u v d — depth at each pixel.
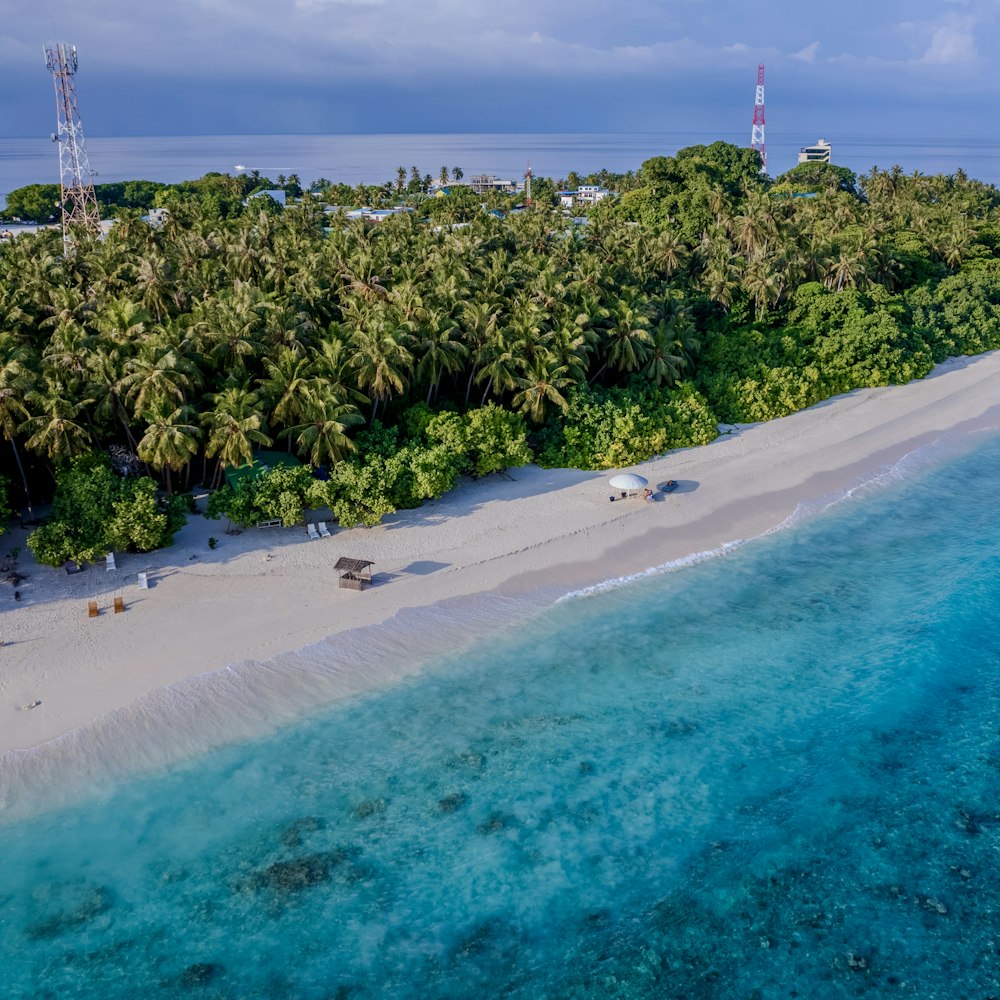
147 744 38.44
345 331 64.69
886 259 110.06
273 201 182.00
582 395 68.62
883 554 56.59
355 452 57.69
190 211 129.75
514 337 68.25
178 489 59.91
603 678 44.16
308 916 31.30
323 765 38.03
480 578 51.84
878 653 46.12
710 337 87.62
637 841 34.62
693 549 56.44
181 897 31.84
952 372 95.12
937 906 31.92
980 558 55.69
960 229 132.12
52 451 51.62
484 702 42.22
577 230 115.12
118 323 59.62
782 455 71.00
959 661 45.53
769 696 42.84
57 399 51.19
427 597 49.78
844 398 86.00
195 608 47.44
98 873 32.69
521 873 33.16
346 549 54.06
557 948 30.31
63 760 37.25
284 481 53.38
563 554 54.91
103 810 35.31
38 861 33.00
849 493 65.12
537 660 45.41
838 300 94.81
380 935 30.67
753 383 79.00
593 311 73.75
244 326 60.47
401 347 61.31
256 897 31.94
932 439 75.88
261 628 46.22
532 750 39.19
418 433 62.88
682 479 65.81
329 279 83.56
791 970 29.58
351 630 46.59
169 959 29.61
